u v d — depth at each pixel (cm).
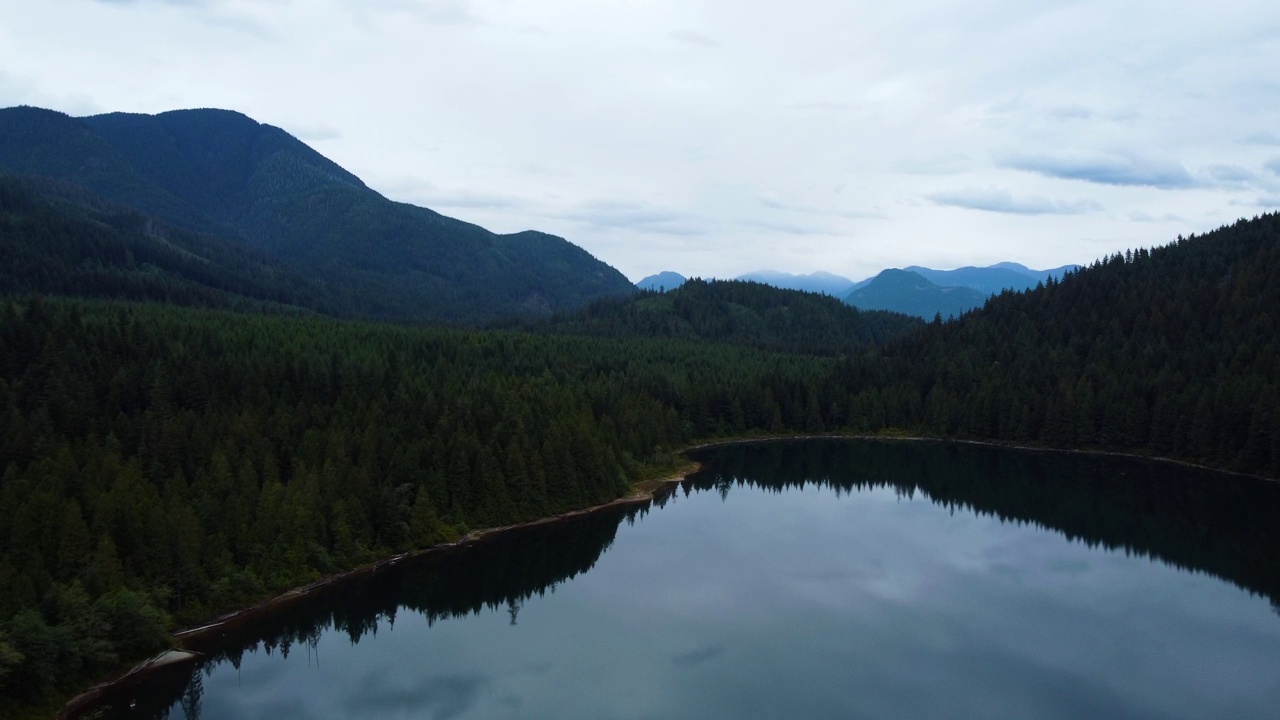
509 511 13012
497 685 7725
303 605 9606
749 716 7081
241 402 13488
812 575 10988
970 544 12462
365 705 7306
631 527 13525
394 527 11394
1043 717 7081
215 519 9675
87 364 14050
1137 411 19225
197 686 7681
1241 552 11812
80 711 7081
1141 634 8831
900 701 7362
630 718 7056
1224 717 7088
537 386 18862
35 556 7712
